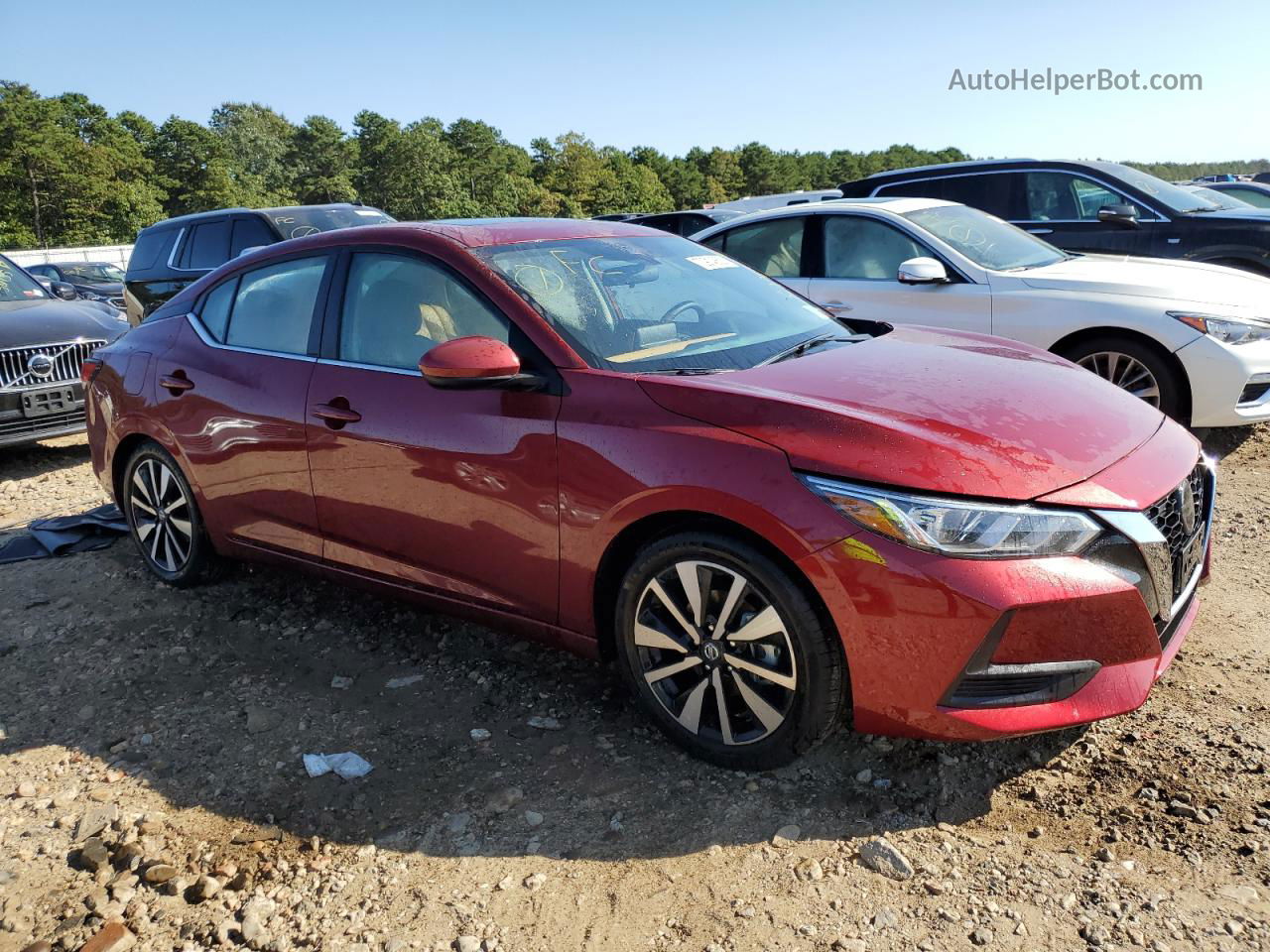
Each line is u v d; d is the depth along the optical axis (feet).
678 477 8.55
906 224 21.57
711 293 12.03
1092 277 19.62
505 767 9.52
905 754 9.23
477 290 10.43
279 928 7.58
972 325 20.31
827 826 8.32
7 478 22.03
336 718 10.57
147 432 13.74
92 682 11.63
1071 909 7.24
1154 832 8.00
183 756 10.00
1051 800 8.50
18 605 13.96
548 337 9.85
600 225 12.92
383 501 10.94
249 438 12.22
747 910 7.43
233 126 463.01
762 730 8.84
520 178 475.31
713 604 8.86
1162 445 9.11
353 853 8.40
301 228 33.81
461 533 10.33
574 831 8.51
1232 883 7.38
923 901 7.40
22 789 9.48
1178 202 27.20
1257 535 14.62
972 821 8.30
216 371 12.75
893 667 7.91
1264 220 25.20
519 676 11.28
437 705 10.75
